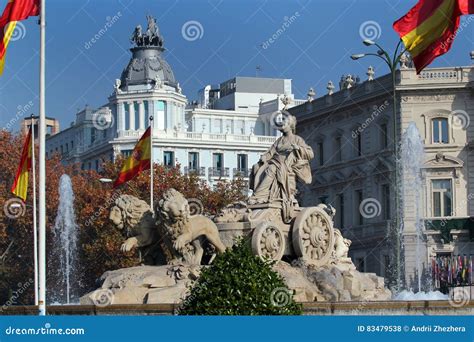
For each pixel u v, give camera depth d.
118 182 52.25
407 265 75.56
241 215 27.84
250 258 20.92
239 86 120.94
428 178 77.25
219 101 124.38
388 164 78.50
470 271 72.81
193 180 78.50
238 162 112.88
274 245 27.61
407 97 77.88
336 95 85.31
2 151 73.50
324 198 87.62
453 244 75.81
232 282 20.61
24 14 29.12
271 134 117.50
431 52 29.09
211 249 27.20
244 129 118.06
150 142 51.50
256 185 28.61
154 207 27.28
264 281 20.73
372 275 29.94
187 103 122.19
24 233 71.75
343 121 84.94
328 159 87.00
